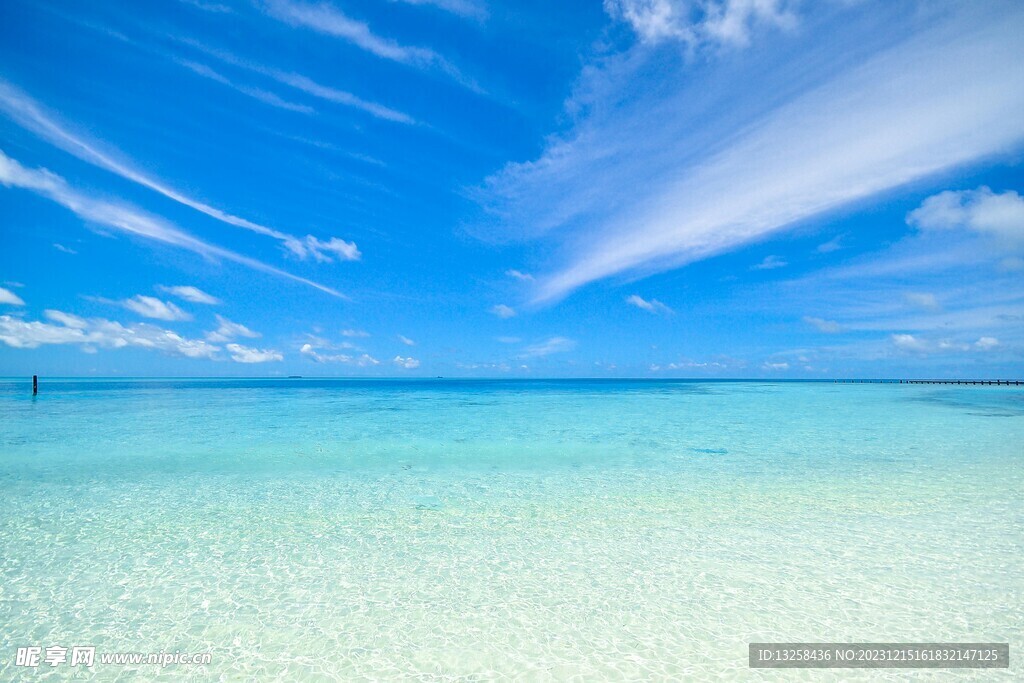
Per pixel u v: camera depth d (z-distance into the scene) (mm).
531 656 4059
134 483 9664
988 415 23891
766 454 12766
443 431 17453
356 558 6008
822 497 8594
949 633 4312
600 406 30516
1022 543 6336
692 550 6215
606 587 5227
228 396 40062
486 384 91312
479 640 4281
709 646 4168
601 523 7270
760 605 4816
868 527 7000
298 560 5941
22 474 10414
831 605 4801
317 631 4422
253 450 13320
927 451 13219
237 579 5430
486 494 8883
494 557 6031
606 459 12133
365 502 8375
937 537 6566
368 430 17562
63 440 14844
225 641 4266
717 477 10180
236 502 8367
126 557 6012
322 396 41219
